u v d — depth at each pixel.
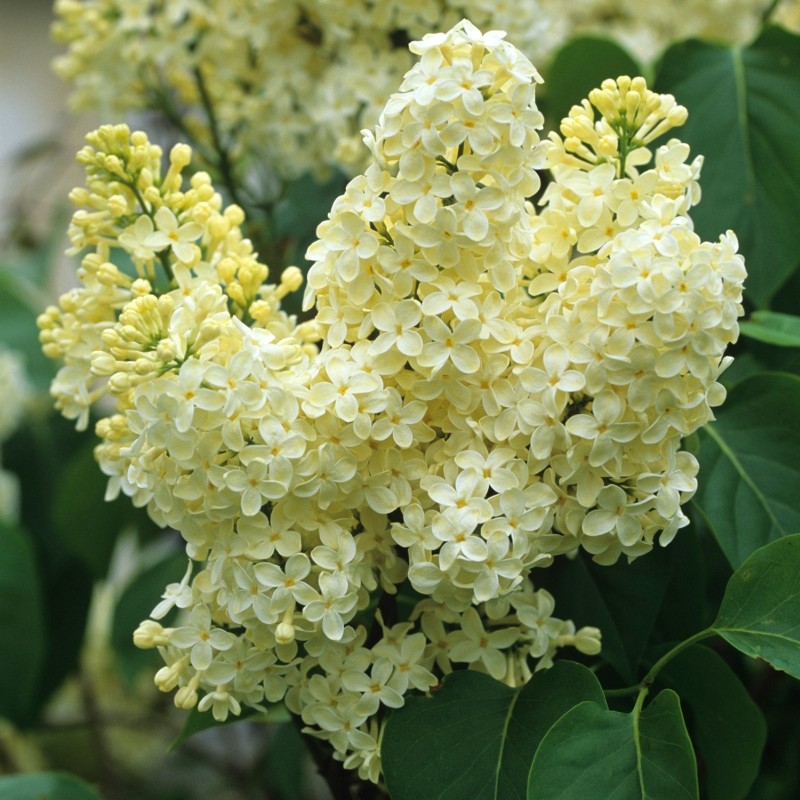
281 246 1.03
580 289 0.78
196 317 0.79
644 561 0.83
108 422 0.81
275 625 0.78
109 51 1.02
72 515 1.16
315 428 0.78
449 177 0.77
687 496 0.78
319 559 0.78
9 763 1.32
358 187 0.78
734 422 0.86
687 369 0.77
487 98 0.78
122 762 1.44
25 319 1.36
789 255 0.91
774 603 0.78
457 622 0.81
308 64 1.01
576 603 0.84
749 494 0.84
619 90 0.80
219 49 1.00
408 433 0.77
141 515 1.18
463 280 0.78
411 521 0.77
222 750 1.55
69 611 1.24
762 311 0.89
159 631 0.80
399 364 0.78
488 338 0.77
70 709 1.43
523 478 0.77
